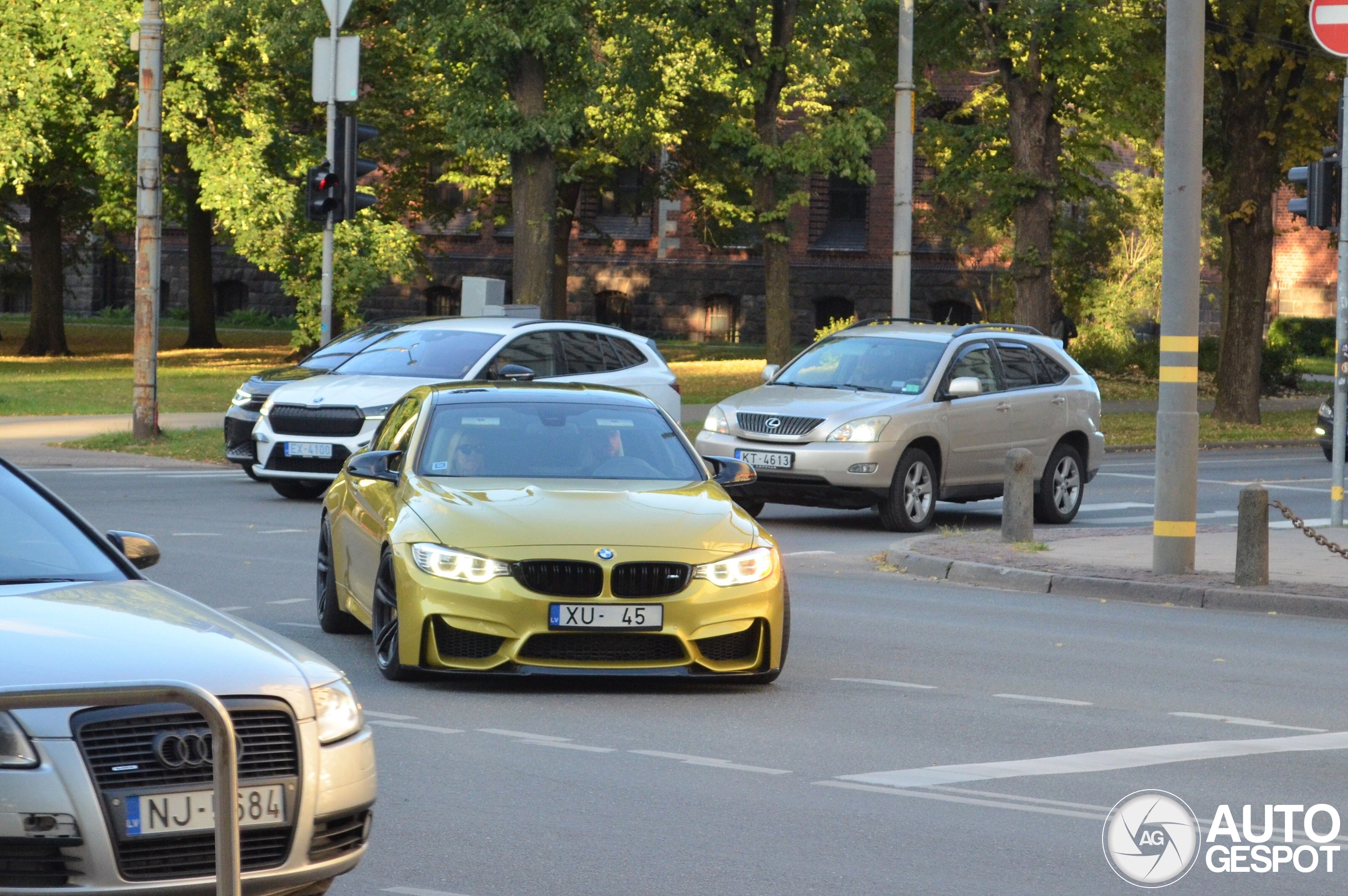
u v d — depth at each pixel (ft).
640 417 59.82
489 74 178.81
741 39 193.16
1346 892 32.83
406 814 36.86
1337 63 202.08
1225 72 208.13
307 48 220.84
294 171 224.53
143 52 142.31
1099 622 70.69
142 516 96.89
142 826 24.35
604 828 36.01
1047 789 40.63
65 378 219.61
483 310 139.74
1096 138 197.67
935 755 44.19
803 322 355.36
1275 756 45.14
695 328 358.23
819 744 45.27
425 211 280.10
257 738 25.93
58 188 266.36
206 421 164.66
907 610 72.28
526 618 49.47
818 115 226.38
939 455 102.37
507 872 32.55
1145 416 211.41
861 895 31.55
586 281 361.71
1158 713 51.06
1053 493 109.29
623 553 50.03
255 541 87.40
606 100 203.31
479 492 53.57
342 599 59.93
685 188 288.92
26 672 24.71
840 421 98.48
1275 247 373.20
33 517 32.60
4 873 23.84
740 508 55.16
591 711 48.96
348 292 226.99
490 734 45.42
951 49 193.88
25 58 205.87
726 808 38.04
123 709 24.71
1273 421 217.36
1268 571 82.12
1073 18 173.68
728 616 50.70
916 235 344.49
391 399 103.81
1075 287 270.05
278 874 25.80
